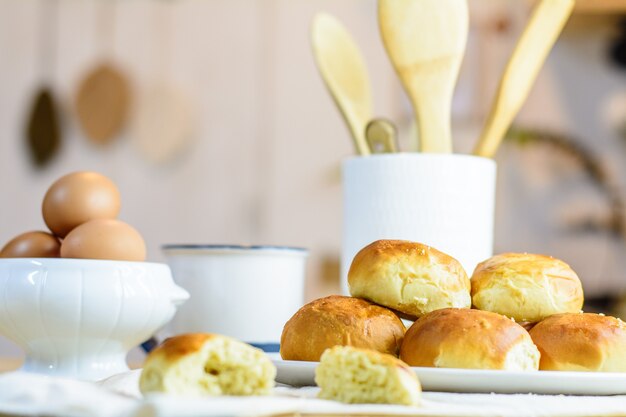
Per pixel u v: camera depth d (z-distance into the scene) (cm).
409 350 86
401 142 233
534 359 86
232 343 80
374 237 102
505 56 230
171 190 247
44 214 100
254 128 246
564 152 225
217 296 103
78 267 93
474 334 85
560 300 90
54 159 248
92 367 95
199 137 247
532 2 221
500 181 226
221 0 248
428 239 101
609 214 224
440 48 104
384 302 90
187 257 104
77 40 251
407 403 79
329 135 244
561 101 228
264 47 247
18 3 252
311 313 89
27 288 92
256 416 73
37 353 95
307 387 86
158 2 250
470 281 92
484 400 81
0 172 249
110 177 248
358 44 239
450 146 105
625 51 226
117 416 73
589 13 220
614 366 86
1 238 247
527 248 225
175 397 74
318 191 244
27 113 250
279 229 244
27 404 74
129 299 94
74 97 250
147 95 249
